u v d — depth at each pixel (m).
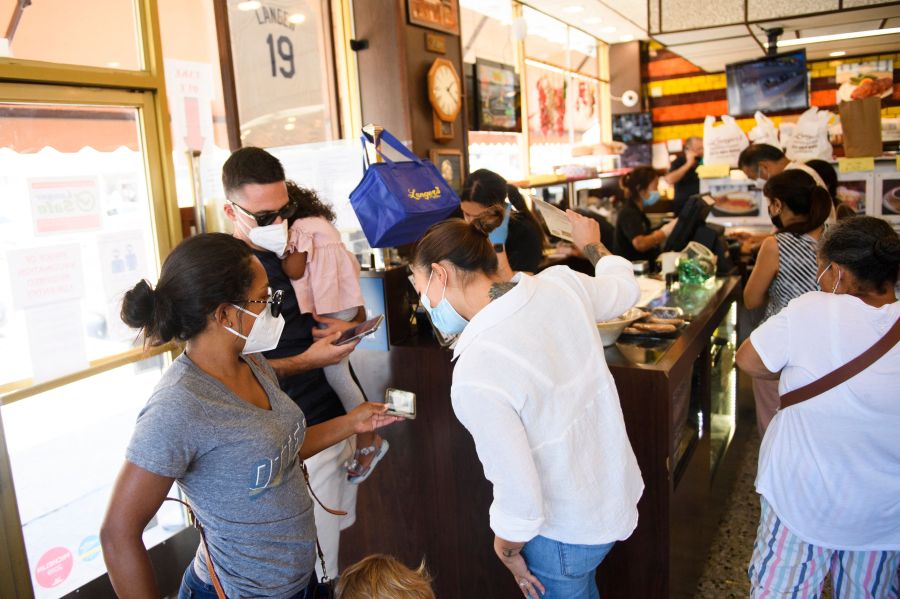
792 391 1.93
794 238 2.92
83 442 2.34
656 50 9.59
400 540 2.81
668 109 9.67
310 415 2.24
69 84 2.21
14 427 2.14
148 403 1.40
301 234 2.13
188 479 1.45
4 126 2.06
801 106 6.25
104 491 2.42
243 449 1.43
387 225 2.33
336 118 4.01
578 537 1.65
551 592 1.74
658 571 2.30
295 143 3.74
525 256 2.91
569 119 8.36
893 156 4.60
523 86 6.96
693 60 6.41
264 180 1.99
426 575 1.69
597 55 9.34
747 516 3.43
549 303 1.63
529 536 1.53
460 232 1.65
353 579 1.62
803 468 1.91
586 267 4.80
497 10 6.39
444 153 4.13
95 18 2.34
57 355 2.20
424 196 2.40
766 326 1.97
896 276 1.84
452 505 2.69
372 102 3.96
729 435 3.69
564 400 1.58
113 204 2.38
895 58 8.57
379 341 2.68
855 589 1.98
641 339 2.55
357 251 3.06
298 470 1.63
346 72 3.95
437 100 4.02
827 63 8.88
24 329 2.11
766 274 3.00
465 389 1.52
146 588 1.36
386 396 1.92
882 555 1.94
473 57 6.02
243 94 3.38
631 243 4.70
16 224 2.09
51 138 2.18
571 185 6.04
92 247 2.31
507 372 1.51
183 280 1.40
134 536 1.35
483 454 1.52
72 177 2.24
